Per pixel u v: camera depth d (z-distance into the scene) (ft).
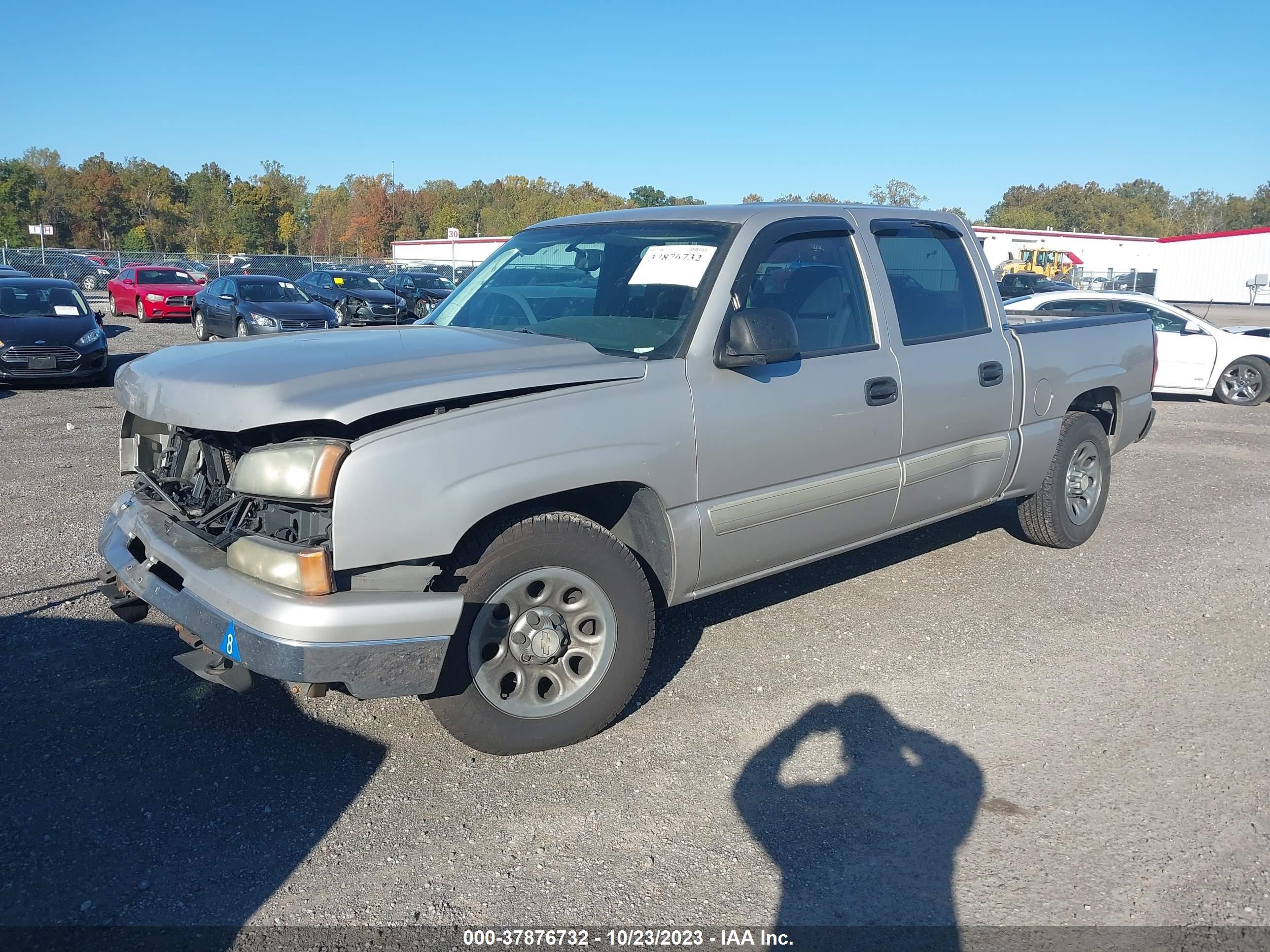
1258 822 10.63
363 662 9.86
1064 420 19.15
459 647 10.93
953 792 11.21
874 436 14.64
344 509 9.90
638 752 11.98
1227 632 16.10
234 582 10.22
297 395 10.19
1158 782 11.44
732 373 12.83
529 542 11.14
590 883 9.54
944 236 16.83
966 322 16.75
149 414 11.46
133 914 8.96
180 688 13.42
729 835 10.33
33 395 42.83
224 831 10.25
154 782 11.14
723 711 13.05
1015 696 13.62
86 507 22.74
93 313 47.62
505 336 13.26
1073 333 18.85
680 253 13.62
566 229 15.84
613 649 11.91
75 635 15.07
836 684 13.89
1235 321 109.40
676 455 12.20
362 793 11.02
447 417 10.55
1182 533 22.13
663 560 12.62
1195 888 9.52
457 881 9.54
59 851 9.85
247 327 64.08
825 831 10.43
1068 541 19.83
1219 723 12.92
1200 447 34.60
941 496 16.19
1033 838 10.33
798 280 14.05
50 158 335.06
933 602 17.21
